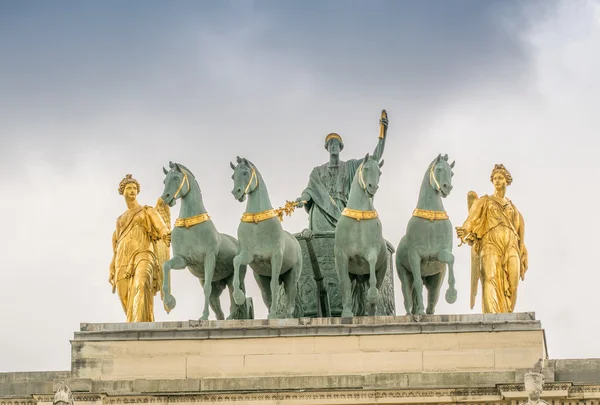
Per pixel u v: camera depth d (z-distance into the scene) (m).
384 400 73.38
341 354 75.56
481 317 75.75
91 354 76.06
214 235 78.62
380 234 78.19
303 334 75.81
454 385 73.75
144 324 76.38
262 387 74.62
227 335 76.00
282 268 79.38
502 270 79.75
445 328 75.56
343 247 78.00
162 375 75.81
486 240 80.19
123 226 81.44
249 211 78.50
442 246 77.88
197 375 75.75
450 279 77.25
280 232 78.44
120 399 74.25
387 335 75.62
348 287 77.81
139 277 80.44
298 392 73.75
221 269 79.69
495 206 80.50
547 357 78.69
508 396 72.88
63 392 70.44
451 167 78.69
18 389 75.44
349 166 86.25
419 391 73.25
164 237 80.94
